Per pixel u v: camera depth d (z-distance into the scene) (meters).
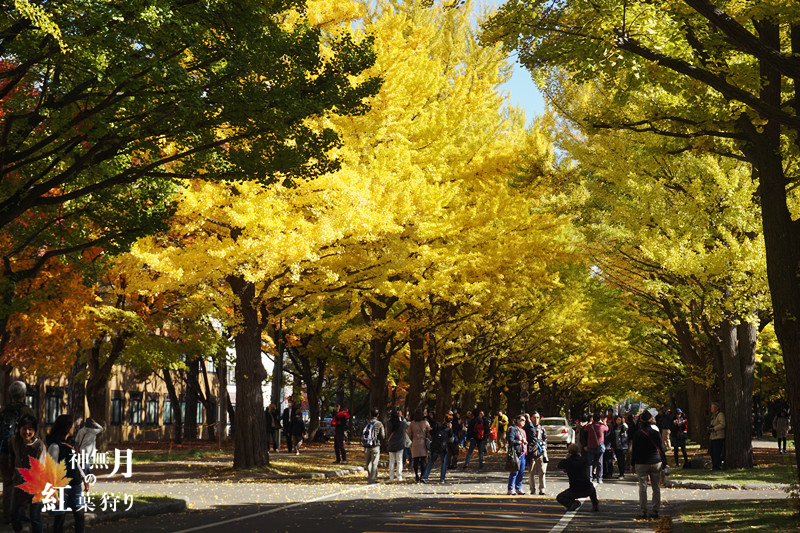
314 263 21.34
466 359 32.72
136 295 24.58
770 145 12.20
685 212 21.67
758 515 12.38
